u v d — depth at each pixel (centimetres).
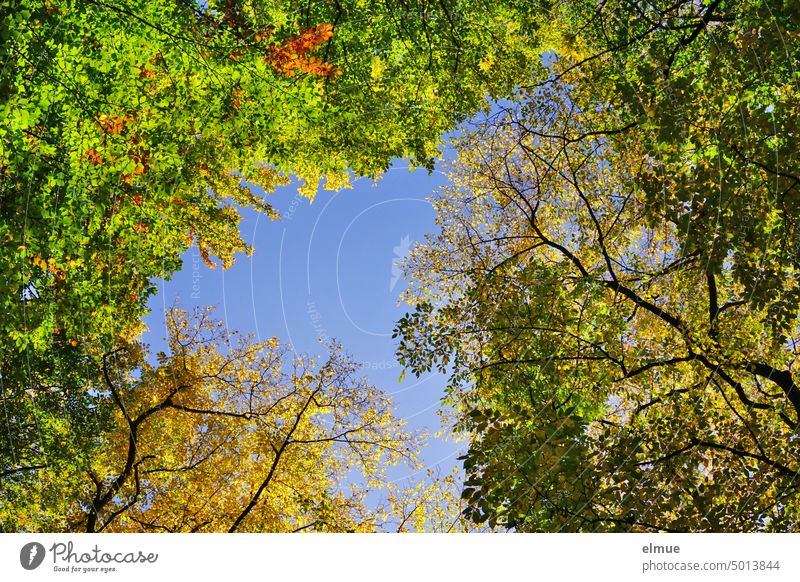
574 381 1169
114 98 989
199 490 1488
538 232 1384
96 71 995
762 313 1054
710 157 1062
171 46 1041
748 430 1070
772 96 1077
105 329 1096
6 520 1279
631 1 1322
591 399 1155
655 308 1173
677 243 1162
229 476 1520
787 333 1032
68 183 920
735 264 973
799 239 960
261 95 1087
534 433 916
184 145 1074
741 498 1009
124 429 1420
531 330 1214
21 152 889
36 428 1302
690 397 1105
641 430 1059
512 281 1284
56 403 1327
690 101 1009
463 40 1573
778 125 962
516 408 1010
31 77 941
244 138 1123
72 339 1169
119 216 1016
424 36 1552
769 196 970
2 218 877
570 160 1367
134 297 1080
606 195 1339
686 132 1010
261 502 1510
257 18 1305
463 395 1266
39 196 898
